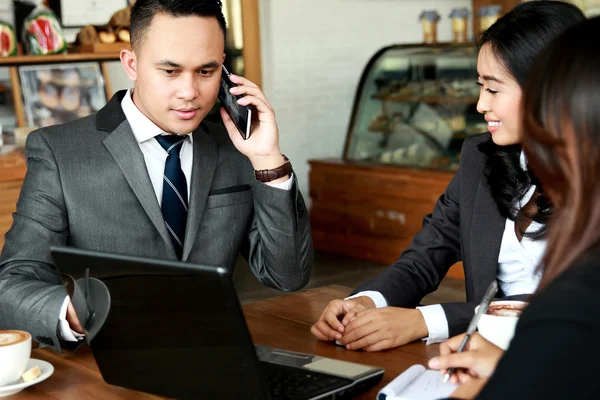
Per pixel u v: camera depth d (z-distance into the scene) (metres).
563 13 1.79
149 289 1.31
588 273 0.90
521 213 2.00
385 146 5.86
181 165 2.07
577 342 0.85
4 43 4.48
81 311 1.47
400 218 5.48
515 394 0.86
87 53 4.61
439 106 5.61
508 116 1.86
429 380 1.43
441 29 7.05
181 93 1.83
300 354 1.59
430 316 1.78
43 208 1.95
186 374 1.38
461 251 2.16
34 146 2.00
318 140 6.41
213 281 1.21
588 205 0.94
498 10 6.00
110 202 1.98
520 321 0.91
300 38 6.21
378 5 6.61
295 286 2.09
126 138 2.00
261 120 1.96
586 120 0.93
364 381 1.45
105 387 1.52
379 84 5.94
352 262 5.71
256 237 2.16
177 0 1.78
